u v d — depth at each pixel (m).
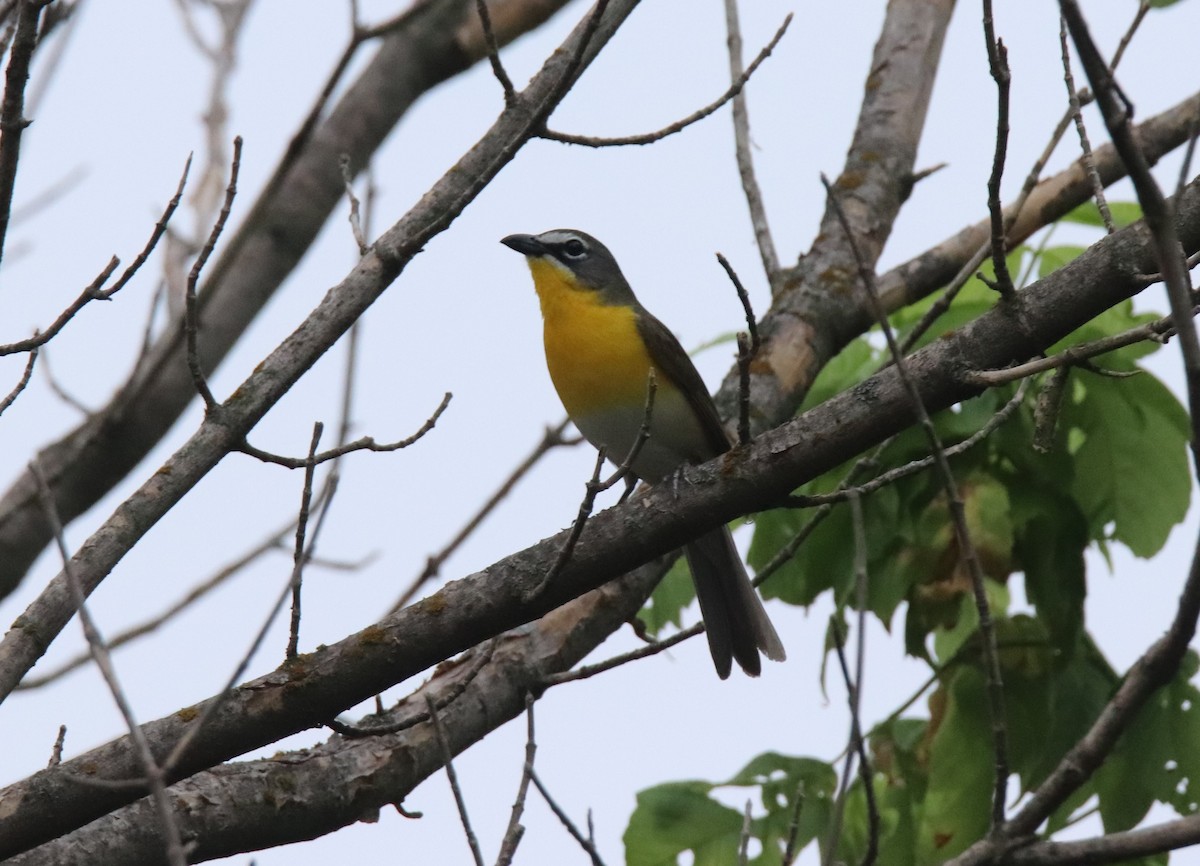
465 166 9.10
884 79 13.94
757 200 12.73
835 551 11.58
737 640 11.05
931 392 7.80
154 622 11.70
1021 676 11.06
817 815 10.99
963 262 12.43
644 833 11.00
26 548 12.88
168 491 8.06
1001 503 11.09
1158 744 10.78
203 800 8.75
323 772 9.22
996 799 7.16
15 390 7.84
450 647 8.14
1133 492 11.52
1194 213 7.45
